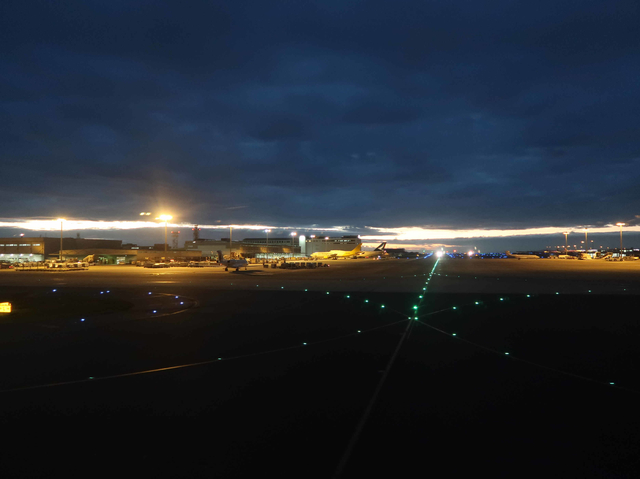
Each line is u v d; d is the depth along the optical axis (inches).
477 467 236.8
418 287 1536.7
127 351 538.3
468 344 569.6
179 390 378.0
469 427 292.8
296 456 249.8
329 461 243.3
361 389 377.7
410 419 307.1
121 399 354.6
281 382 401.1
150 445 265.6
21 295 1259.8
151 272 2758.4
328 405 337.4
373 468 234.7
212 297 1206.9
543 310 908.0
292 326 721.6
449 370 440.5
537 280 1879.9
